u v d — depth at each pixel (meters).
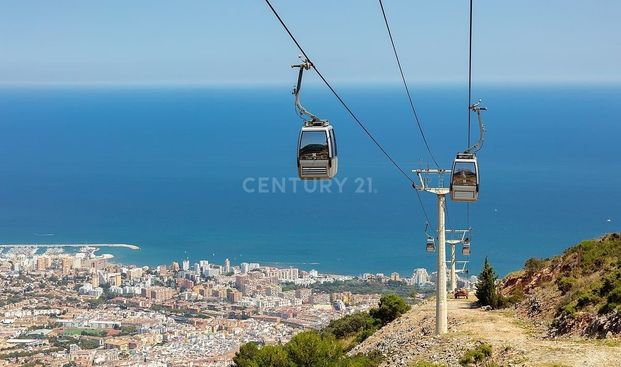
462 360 26.62
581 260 36.75
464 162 27.94
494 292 39.38
